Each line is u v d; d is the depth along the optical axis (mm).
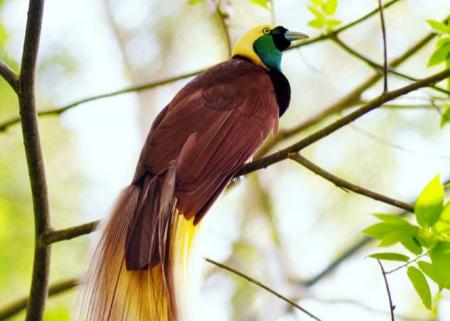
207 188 8633
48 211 8758
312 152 18234
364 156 17969
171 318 7809
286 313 14711
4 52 15258
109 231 8094
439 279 7945
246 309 15656
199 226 8422
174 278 8023
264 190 16906
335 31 11281
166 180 8500
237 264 15984
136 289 7828
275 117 9664
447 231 8086
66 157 17266
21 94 8430
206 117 9133
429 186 8031
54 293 11547
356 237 17688
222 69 9805
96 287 7793
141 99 17125
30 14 8250
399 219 8195
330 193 18047
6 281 15953
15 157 16797
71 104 11523
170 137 8867
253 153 9258
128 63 17188
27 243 16344
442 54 9836
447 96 11500
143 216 8180
